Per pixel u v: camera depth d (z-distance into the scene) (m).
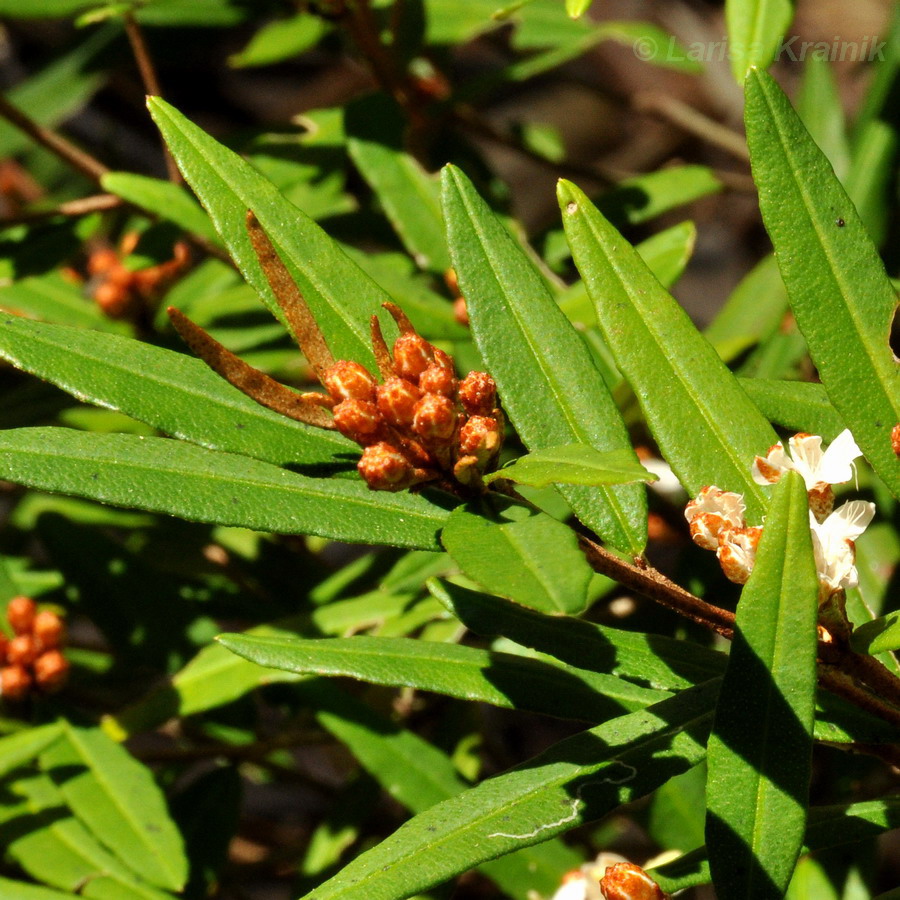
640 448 0.37
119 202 0.40
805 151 0.28
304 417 0.27
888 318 0.28
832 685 0.28
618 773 0.28
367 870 0.27
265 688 0.39
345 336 0.29
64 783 0.34
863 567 0.36
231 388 0.28
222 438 0.28
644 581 0.27
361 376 0.27
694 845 0.35
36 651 0.35
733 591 0.35
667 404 0.29
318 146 0.41
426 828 0.28
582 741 0.28
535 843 0.27
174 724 0.41
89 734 0.34
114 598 0.39
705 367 0.29
